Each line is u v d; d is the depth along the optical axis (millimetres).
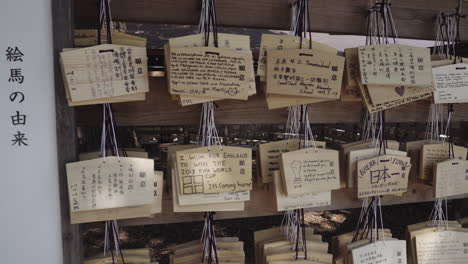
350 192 1410
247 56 1043
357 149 1305
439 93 1252
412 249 1389
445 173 1339
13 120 979
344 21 1333
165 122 1249
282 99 1150
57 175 1001
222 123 1296
